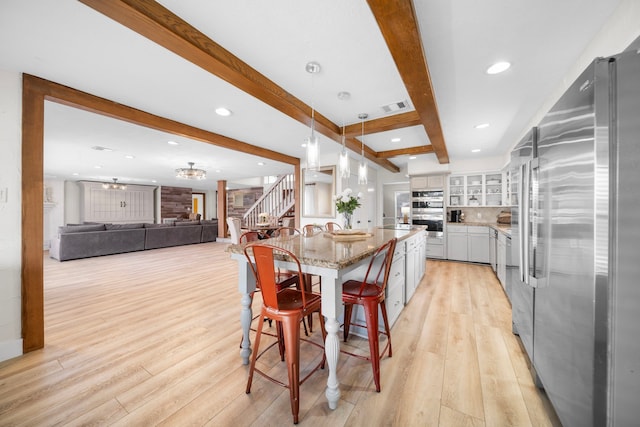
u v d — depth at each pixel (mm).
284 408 1500
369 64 2146
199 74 2295
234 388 1666
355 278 2486
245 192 12258
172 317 2764
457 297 3338
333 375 1486
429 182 6125
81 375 1789
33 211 2125
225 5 1513
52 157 5609
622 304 938
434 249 5887
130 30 1713
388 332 2002
